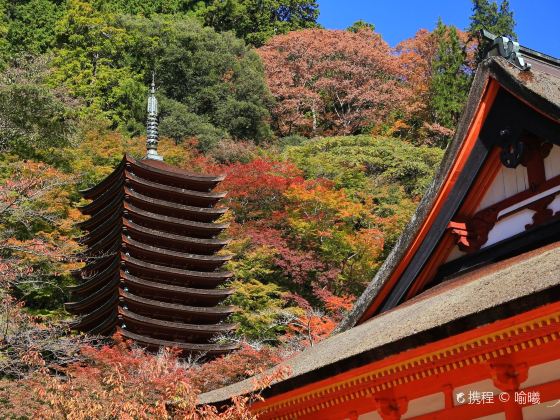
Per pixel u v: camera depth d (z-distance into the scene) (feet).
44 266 93.71
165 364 54.80
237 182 135.44
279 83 225.35
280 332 110.42
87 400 40.65
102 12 205.67
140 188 101.81
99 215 102.12
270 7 264.93
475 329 25.94
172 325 89.97
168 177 103.65
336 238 122.31
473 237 37.93
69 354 58.70
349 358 31.55
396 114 214.48
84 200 131.34
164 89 197.67
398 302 40.73
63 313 105.91
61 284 110.83
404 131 209.67
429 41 225.56
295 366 38.27
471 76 203.72
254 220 137.18
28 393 48.98
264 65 226.79
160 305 91.30
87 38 195.00
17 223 104.78
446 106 195.52
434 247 39.06
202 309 93.76
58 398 40.73
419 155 164.35
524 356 27.89
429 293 38.75
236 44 216.54
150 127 111.65
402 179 161.89
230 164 157.79
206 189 107.24
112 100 180.04
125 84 183.21
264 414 40.34
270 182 134.62
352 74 226.38
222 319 98.43
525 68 35.04
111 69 190.49
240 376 61.16
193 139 171.94
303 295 125.39
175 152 157.79
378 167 163.53
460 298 30.01
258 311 106.83
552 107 32.89
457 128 38.19
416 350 28.58
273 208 137.59
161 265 97.66
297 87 225.15
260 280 125.49
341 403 36.27
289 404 37.73
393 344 29.09
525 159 35.42
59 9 209.87
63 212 116.57
